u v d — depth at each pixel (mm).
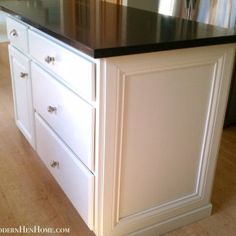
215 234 1552
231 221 1636
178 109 1330
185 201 1562
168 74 1232
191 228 1589
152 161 1374
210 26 1463
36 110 1849
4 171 1970
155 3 2676
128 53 1071
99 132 1179
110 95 1131
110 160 1242
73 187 1492
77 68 1206
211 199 1789
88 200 1343
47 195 1773
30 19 1502
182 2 2457
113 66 1092
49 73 1532
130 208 1414
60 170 1625
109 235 1393
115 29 1329
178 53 1208
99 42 1097
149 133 1304
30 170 1984
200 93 1355
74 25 1386
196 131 1436
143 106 1234
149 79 1198
